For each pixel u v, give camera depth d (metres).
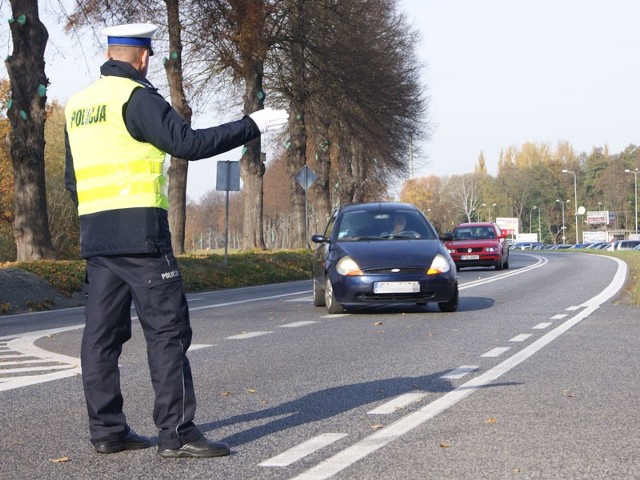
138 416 7.81
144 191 6.26
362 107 53.19
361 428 7.10
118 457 6.28
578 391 8.67
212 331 14.99
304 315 17.92
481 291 24.14
